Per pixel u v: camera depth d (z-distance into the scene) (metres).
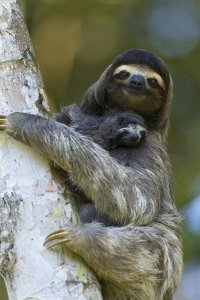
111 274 12.01
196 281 25.56
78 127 14.05
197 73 28.97
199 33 29.38
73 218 11.09
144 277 12.47
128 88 14.37
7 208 10.75
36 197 10.89
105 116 14.56
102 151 12.54
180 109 28.69
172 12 29.64
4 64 11.72
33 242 10.60
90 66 29.17
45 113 11.97
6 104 11.64
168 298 13.59
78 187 12.34
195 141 28.14
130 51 14.88
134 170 13.17
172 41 29.33
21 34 12.02
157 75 14.57
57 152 11.79
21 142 11.48
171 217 13.84
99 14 29.08
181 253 13.91
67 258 10.80
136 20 29.55
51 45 28.86
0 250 10.59
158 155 14.00
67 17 28.88
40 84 11.99
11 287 10.52
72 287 10.50
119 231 12.19
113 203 12.38
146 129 14.06
